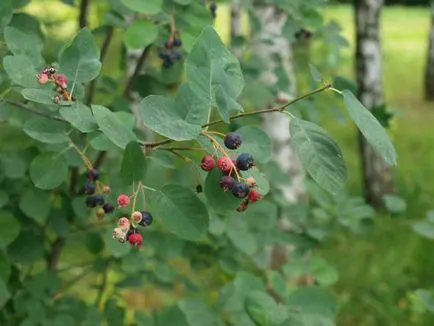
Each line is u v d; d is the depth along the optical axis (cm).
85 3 301
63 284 364
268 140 184
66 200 293
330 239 595
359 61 745
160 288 339
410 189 776
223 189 163
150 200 174
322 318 215
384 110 328
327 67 423
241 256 348
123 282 329
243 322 232
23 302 281
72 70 174
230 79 164
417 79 1594
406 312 516
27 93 169
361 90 744
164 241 314
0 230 246
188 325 242
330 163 154
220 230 297
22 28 259
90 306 303
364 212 343
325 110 356
